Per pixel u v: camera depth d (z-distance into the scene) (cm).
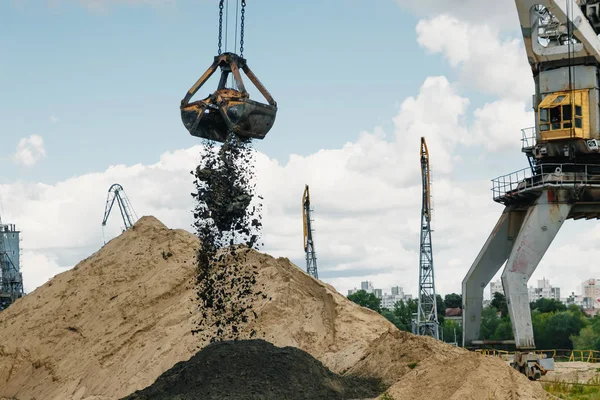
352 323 4750
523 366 4631
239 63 4144
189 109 4091
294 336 4647
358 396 3500
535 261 4841
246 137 4122
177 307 4903
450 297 15625
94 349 4847
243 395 3284
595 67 4891
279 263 5156
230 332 4475
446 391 3064
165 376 3641
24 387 4866
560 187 4822
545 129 4922
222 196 4059
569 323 11594
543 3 4856
